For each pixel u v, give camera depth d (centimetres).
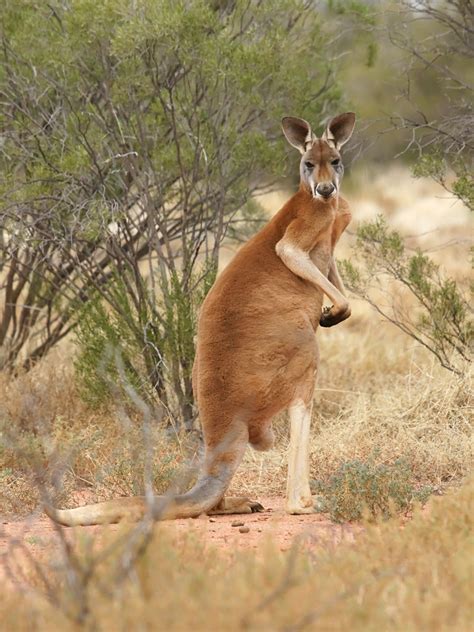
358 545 1235
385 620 939
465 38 2555
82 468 1981
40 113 2481
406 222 4569
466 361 2366
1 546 1445
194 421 2314
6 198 2336
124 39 2245
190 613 902
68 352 2766
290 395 1717
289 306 1745
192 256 2588
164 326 2302
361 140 2709
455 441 2022
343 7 2780
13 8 2484
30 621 936
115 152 2420
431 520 1277
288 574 945
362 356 2728
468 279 2658
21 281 2647
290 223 1805
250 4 2536
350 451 2033
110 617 898
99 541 1316
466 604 981
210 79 2398
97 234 2248
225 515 1702
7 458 1869
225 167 2473
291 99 2556
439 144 2519
